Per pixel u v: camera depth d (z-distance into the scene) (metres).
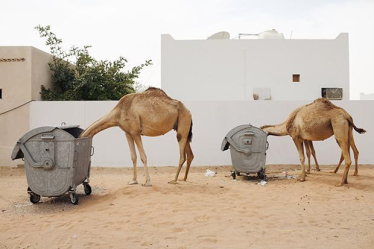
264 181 9.52
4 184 9.77
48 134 7.00
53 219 6.08
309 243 4.75
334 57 17.98
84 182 8.10
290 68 18.00
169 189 8.23
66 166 7.00
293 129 9.61
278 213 6.32
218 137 12.84
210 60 18.11
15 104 12.96
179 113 9.02
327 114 9.02
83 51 17.09
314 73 17.97
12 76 13.03
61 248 4.67
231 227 5.48
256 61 18.06
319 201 7.28
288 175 10.67
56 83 15.44
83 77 15.88
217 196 7.62
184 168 12.45
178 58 18.14
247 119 12.80
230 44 18.09
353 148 10.18
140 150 8.60
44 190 7.05
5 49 13.05
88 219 6.00
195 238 4.98
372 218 6.00
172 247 4.63
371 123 12.60
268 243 4.77
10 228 5.61
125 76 17.56
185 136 9.18
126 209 6.59
